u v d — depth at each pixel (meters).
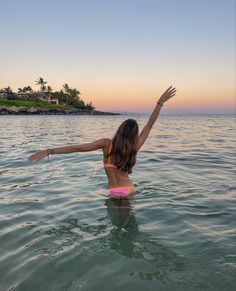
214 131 24.64
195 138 17.53
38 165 8.34
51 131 24.72
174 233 3.73
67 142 15.06
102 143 4.69
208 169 7.87
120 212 4.42
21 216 4.32
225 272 2.85
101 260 3.05
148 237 3.60
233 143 14.68
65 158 9.48
